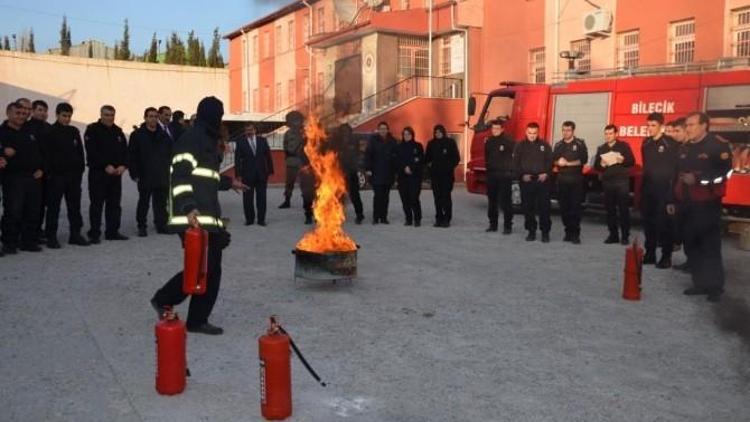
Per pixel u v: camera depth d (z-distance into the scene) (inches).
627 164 390.9
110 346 203.2
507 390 171.9
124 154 391.9
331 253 269.7
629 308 252.7
